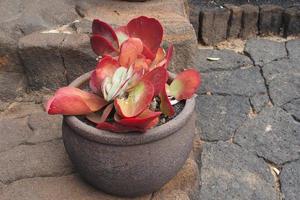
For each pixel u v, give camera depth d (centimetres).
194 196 141
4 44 161
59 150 140
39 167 134
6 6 176
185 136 113
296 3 257
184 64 172
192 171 132
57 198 124
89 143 108
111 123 110
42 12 175
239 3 256
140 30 124
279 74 211
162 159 109
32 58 162
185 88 119
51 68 165
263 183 156
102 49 121
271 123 182
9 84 167
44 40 160
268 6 240
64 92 111
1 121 154
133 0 183
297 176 159
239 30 241
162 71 106
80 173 122
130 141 104
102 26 121
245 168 162
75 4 183
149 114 105
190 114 114
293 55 225
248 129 179
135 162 107
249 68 216
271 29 245
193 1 255
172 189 127
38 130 149
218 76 211
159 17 174
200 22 234
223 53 229
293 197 151
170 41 165
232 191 153
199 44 240
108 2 184
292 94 198
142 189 117
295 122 183
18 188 127
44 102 166
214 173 159
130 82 109
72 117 111
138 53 116
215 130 179
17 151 140
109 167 109
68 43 159
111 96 107
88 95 113
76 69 166
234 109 190
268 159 165
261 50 229
